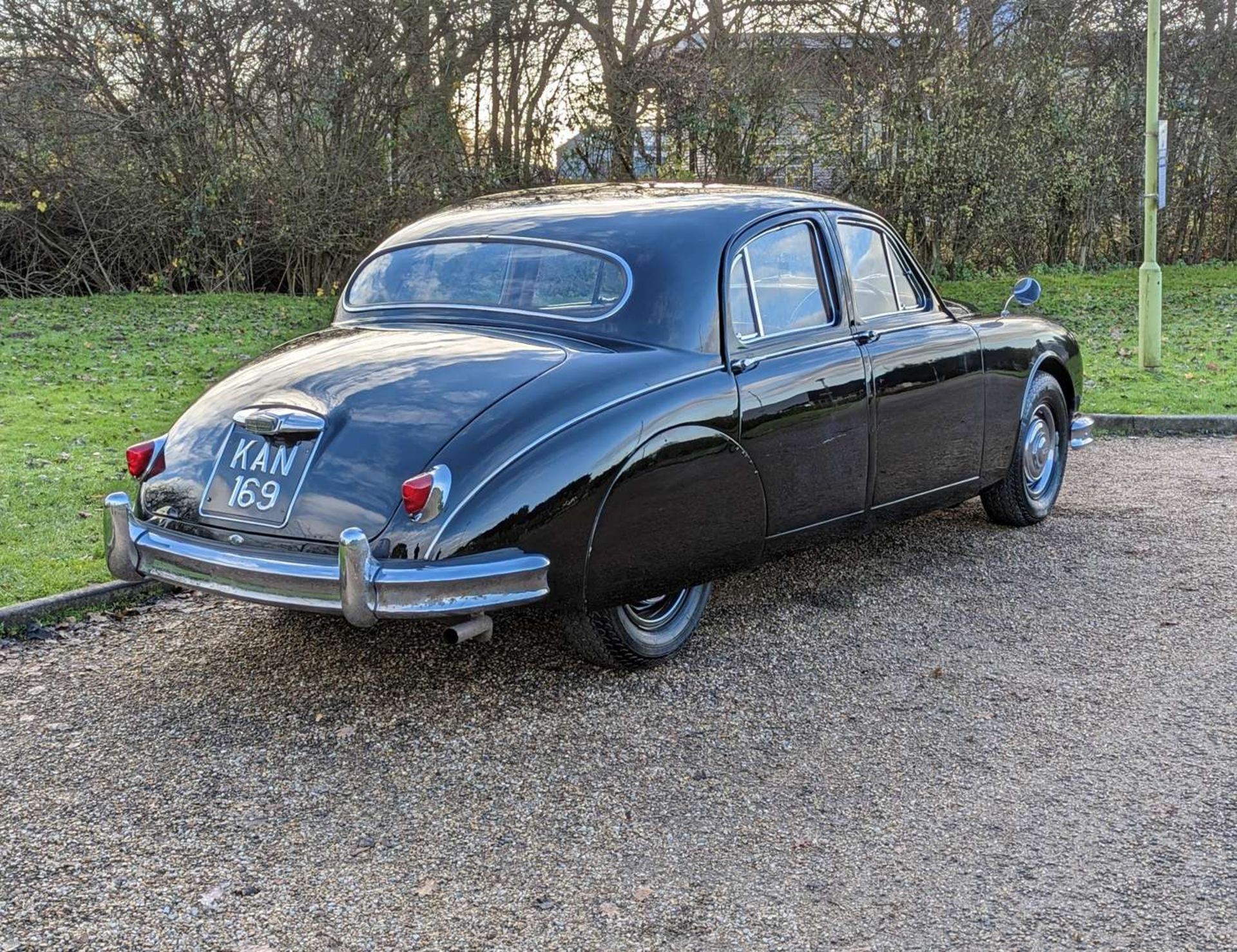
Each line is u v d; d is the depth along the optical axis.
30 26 16.22
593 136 18.56
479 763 3.64
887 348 4.91
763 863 3.08
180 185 17.38
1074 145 20.47
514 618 3.74
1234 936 2.73
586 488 3.65
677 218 4.37
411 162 17.92
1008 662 4.45
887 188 19.36
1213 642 4.61
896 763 3.64
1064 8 19.64
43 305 15.68
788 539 4.53
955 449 5.43
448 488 3.45
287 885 2.97
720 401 4.06
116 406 9.16
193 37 16.73
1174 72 21.77
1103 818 3.29
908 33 18.84
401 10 17.28
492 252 4.43
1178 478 7.38
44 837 3.20
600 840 3.20
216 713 4.00
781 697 4.14
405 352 3.96
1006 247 21.14
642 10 18.84
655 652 4.29
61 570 5.20
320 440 3.63
